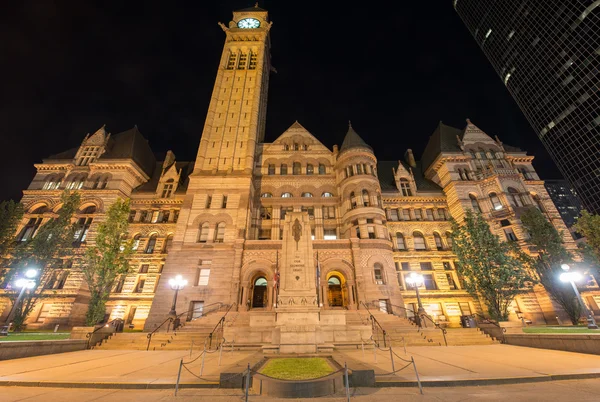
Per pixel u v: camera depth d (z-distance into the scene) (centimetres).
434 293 3709
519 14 7719
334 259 3328
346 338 2083
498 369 1152
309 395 841
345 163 4228
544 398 790
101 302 2748
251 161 4138
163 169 4728
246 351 1891
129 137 4881
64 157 4647
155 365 1362
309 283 1869
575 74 6488
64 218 3328
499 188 4031
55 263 3275
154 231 4122
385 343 2052
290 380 869
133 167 4466
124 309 3581
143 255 3903
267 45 6150
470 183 4256
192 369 1255
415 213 4391
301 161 4556
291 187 4297
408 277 3825
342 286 3394
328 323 2239
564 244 3753
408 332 2227
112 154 4603
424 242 4147
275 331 1711
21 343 1546
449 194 4359
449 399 805
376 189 3969
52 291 3403
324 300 3164
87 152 4600
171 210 4284
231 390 935
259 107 4919
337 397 842
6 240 3209
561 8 6731
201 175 3944
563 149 6725
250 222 3853
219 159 4178
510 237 3738
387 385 955
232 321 2617
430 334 2192
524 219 3192
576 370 1103
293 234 2044
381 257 3378
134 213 4297
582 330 2011
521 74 7638
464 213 4019
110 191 4134
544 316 3294
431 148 5250
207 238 3544
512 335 2027
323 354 1465
